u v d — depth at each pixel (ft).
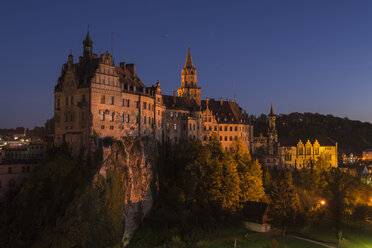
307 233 290.56
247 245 250.16
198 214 279.69
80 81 273.95
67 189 237.45
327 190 380.17
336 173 396.78
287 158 501.15
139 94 306.55
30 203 233.76
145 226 265.34
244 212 299.58
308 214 319.27
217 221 282.77
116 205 243.81
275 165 466.29
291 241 265.13
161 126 355.36
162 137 360.28
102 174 240.94
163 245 238.48
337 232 293.43
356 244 272.72
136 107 304.09
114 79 280.92
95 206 228.63
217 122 459.73
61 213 222.28
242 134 481.87
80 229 215.72
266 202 318.86
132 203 262.67
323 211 331.98
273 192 314.14
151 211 279.08
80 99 268.41
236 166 336.29
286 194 303.89
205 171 307.17
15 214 232.94
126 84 299.38
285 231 287.28
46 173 246.27
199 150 319.68
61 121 286.46
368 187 420.36
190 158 313.53
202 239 255.50
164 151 351.05
